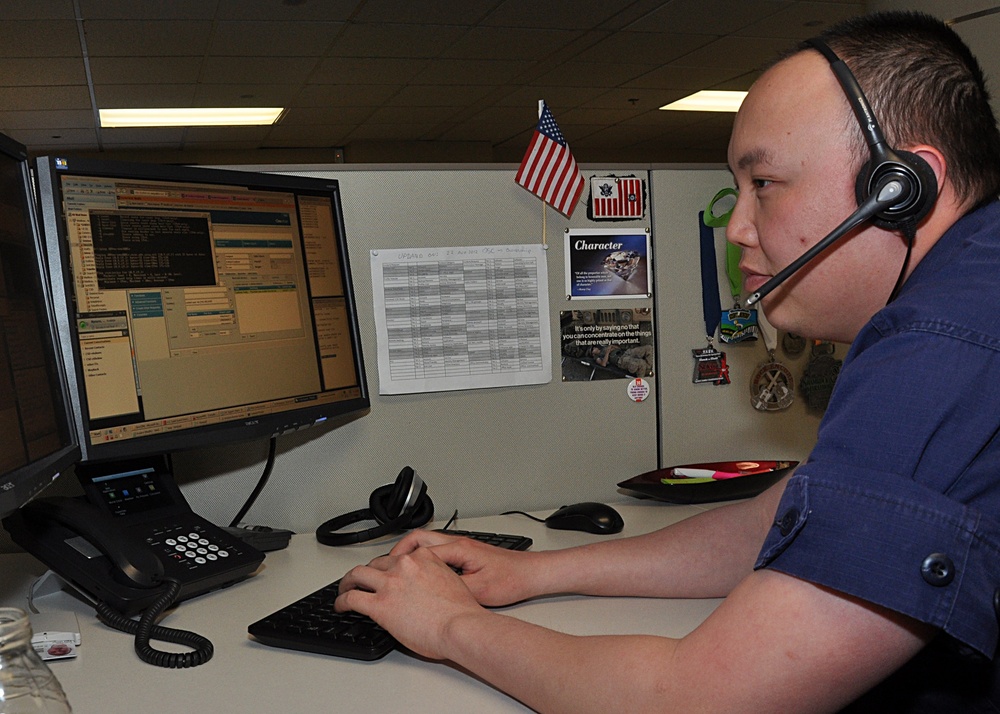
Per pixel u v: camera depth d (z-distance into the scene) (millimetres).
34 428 794
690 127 8820
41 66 5398
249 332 1067
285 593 938
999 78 1557
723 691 522
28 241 855
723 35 5609
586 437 1357
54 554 867
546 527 1206
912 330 542
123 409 932
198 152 8758
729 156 657
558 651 621
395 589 763
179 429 983
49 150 8133
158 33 4988
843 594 510
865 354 563
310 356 1146
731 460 1428
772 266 638
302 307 1141
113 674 723
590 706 573
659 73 6543
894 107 567
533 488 1337
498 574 854
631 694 556
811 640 509
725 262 1405
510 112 7723
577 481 1357
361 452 1258
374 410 1263
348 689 680
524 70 6301
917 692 605
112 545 858
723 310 1404
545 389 1335
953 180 579
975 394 517
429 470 1287
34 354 823
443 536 903
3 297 771
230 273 1052
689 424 1406
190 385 999
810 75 594
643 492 1300
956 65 576
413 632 718
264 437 1083
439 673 710
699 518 908
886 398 532
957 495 521
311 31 5148
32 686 474
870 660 507
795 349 1441
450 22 5109
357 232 1250
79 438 888
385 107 7270
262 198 1096
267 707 648
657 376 1388
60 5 4398
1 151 808
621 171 1350
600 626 797
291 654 760
